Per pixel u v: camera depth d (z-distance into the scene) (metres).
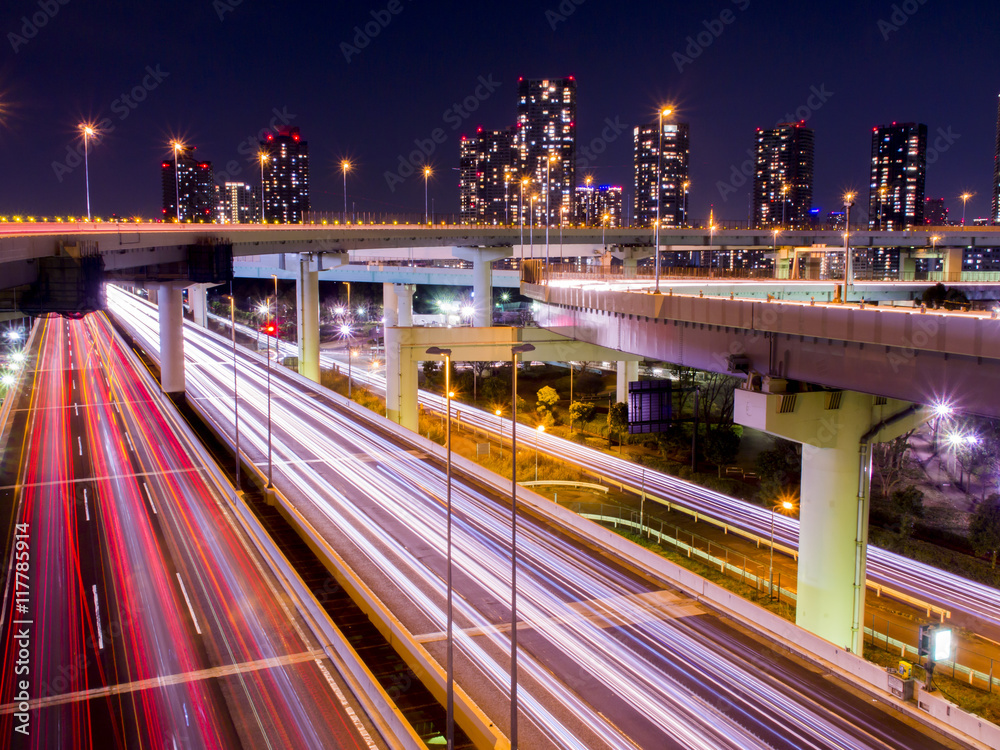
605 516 58.41
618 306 56.09
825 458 38.72
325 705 29.02
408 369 76.62
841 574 38.69
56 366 114.19
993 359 28.67
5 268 44.34
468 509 53.09
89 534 47.22
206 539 46.47
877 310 32.81
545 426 91.31
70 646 33.59
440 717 28.20
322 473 61.69
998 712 31.05
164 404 88.44
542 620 36.16
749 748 26.34
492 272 154.88
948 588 45.47
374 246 110.38
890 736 27.08
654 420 66.62
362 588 37.47
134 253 68.00
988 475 65.44
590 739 26.80
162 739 26.98
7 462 64.19
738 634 35.06
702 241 141.12
